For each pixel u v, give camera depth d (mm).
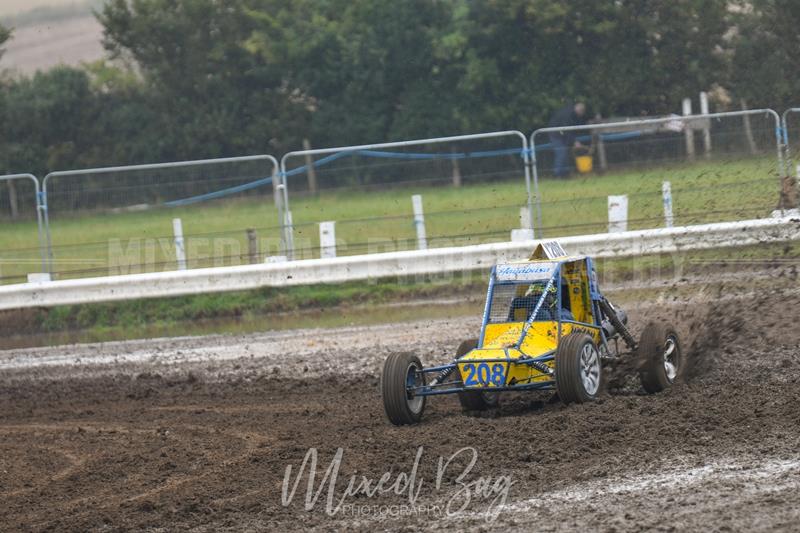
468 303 60375
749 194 66000
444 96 128375
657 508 23672
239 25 137750
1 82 143625
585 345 33406
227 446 33906
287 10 140750
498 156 71688
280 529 25109
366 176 72875
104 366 51562
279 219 67062
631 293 57281
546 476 27031
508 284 35781
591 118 122750
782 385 34219
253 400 41469
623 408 32188
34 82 140125
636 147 71125
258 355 50812
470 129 125375
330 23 133875
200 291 62844
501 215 68312
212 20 138125
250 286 62719
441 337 50625
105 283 63125
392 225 69125
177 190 73062
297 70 134500
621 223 63375
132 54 141500
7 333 65500
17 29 167125
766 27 119812
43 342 62062
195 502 27594
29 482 31625
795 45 119125
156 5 138625
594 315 36500
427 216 68688
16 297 64062
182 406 41469
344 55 132125
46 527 26688
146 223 72625
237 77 137000
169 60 138625
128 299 64562
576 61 124188
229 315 64250
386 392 33562
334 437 33531
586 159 70875
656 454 27828
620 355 36938
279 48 133375
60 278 69562
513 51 126312
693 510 23266
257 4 140250
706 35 121125
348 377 44125
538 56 125125
